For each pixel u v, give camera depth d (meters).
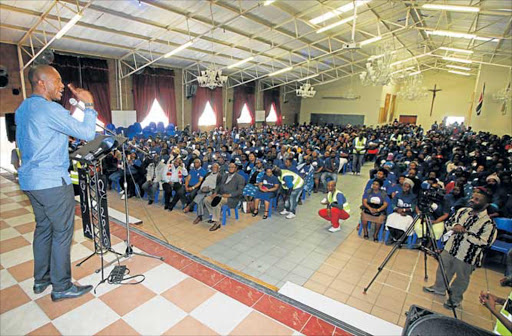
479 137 11.48
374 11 8.76
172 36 8.66
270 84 18.14
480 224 2.48
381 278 3.25
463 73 17.91
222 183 4.77
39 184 1.66
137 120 11.19
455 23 9.20
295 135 11.34
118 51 9.42
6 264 2.39
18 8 5.83
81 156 2.04
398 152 8.91
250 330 1.81
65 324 1.76
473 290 3.09
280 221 4.93
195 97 13.57
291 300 2.12
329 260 3.64
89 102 1.78
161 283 2.23
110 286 2.15
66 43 8.06
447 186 5.14
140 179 5.71
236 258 3.62
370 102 19.19
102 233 2.34
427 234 2.92
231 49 10.72
